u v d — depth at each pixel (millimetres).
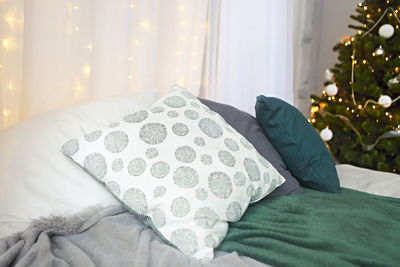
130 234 814
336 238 854
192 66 1971
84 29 1457
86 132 1033
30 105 1349
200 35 1959
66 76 1424
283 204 1096
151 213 854
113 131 933
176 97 1100
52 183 906
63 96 1424
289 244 818
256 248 815
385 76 2438
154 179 872
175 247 810
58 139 982
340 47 2762
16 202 856
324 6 3598
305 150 1295
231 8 2133
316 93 3641
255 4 2262
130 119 974
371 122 2463
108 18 1532
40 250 705
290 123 1298
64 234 825
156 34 1714
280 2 2414
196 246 799
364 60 2533
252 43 2299
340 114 2586
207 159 934
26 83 1334
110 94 1574
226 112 1356
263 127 1341
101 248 775
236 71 2201
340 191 1334
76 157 901
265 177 1048
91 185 940
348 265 723
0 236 792
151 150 912
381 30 2396
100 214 885
